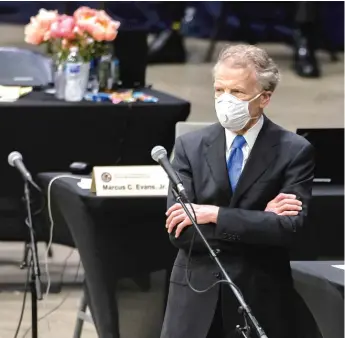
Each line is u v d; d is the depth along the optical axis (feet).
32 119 57.31
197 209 31.40
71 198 43.65
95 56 59.82
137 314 43.37
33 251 39.47
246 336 29.50
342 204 46.73
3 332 51.67
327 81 106.63
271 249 32.22
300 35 111.55
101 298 43.52
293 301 32.76
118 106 58.13
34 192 56.85
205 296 31.42
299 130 47.32
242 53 31.35
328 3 113.09
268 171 31.78
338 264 35.99
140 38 65.87
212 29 115.85
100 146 58.80
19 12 108.88
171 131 59.47
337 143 47.42
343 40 115.24
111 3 104.42
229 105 31.07
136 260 42.93
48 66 67.77
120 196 42.04
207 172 32.17
